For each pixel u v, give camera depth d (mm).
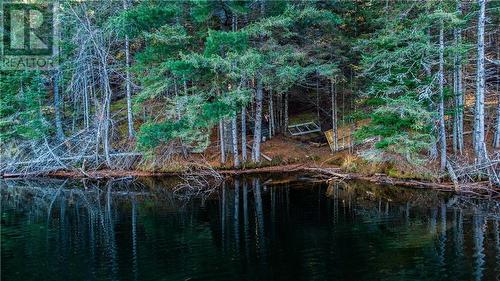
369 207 15883
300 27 22531
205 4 19453
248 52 19406
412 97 18188
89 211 16781
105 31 25828
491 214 14281
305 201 17266
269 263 10453
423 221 13680
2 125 26625
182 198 18922
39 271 10281
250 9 21922
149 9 20406
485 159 18062
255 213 15547
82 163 25828
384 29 19453
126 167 25188
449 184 18422
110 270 10250
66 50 28031
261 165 24547
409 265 9961
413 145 17594
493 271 9422
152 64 22625
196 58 19344
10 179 25531
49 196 20422
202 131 23953
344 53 24344
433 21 17688
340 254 10914
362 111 22031
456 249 10883
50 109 29688
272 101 29453
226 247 11758
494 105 22641
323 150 26234
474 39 22016
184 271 10086
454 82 20203
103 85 29172
